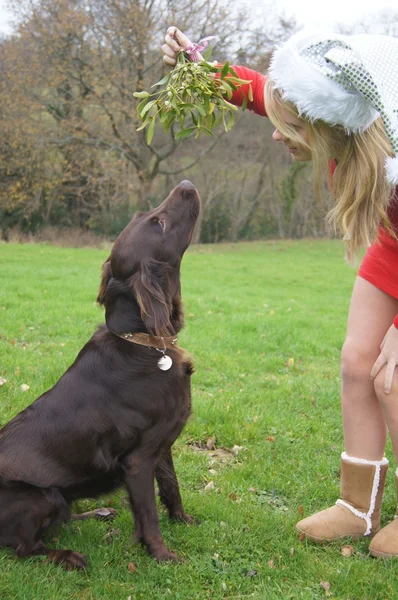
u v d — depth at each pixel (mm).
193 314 5168
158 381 1957
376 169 1708
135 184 16203
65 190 16297
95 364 1993
